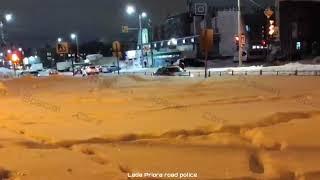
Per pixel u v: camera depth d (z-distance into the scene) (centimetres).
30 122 1563
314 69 4616
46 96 2686
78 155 987
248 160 888
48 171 830
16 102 2406
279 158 873
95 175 793
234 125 1272
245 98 2052
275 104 1778
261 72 4434
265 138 1064
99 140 1169
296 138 1055
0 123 1592
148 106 1884
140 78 4397
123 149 1030
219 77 4038
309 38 7962
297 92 2255
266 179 749
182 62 8125
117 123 1439
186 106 1825
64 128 1385
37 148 1091
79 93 2786
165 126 1323
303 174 758
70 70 11456
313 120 1313
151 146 1055
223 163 866
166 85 3181
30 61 14588
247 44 8625
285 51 7738
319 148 952
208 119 1417
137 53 10394
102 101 2188
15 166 876
